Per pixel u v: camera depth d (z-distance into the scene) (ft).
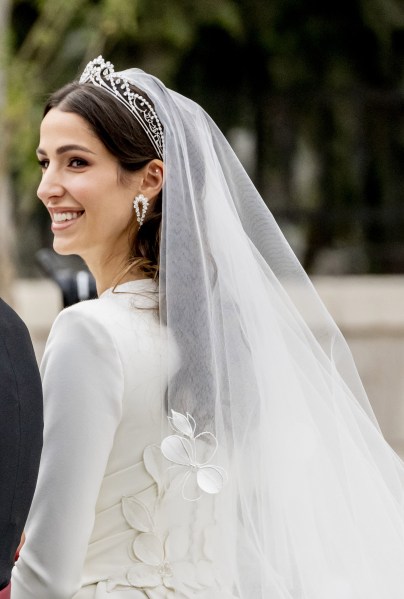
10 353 11.80
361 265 62.23
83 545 13.05
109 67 14.43
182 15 61.16
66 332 13.44
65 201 14.10
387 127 55.67
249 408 14.03
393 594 14.57
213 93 57.36
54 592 12.93
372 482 14.73
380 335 44.73
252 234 15.40
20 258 54.75
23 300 44.60
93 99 14.02
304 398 14.53
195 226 14.03
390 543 14.69
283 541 14.05
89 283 21.48
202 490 13.60
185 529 13.53
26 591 13.05
